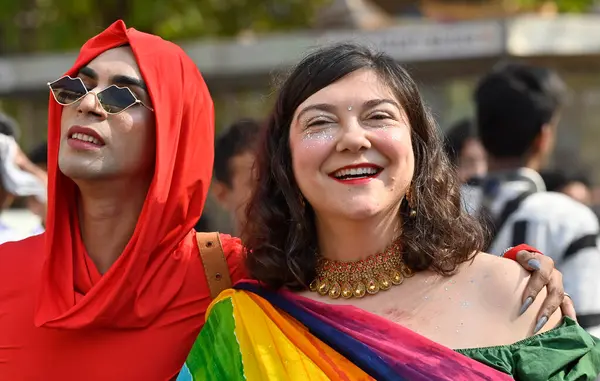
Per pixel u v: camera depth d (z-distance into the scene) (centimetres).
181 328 224
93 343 218
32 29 800
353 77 203
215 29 793
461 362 187
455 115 604
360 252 208
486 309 199
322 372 193
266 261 212
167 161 220
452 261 205
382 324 196
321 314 202
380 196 199
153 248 220
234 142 326
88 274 224
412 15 817
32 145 727
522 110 299
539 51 497
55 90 219
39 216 387
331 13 766
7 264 228
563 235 267
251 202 220
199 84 234
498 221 280
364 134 198
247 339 203
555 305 199
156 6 730
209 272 229
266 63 546
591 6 744
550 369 188
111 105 216
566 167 608
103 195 222
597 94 591
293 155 207
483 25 497
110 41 227
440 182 212
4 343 220
